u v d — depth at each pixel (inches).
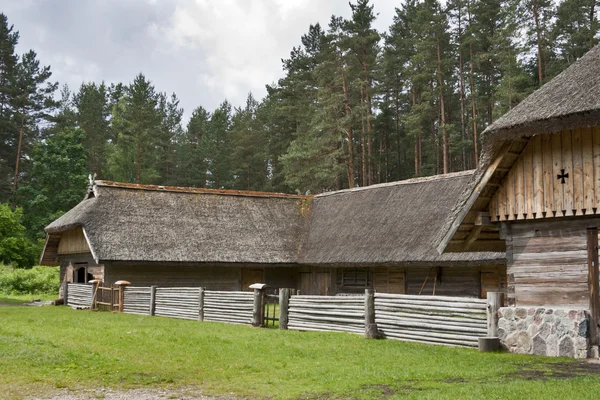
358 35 2169.0
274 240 1299.2
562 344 509.7
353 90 2188.7
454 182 1109.7
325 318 690.8
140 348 536.1
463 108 2231.8
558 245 541.6
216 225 1273.4
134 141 2773.1
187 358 492.7
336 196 1395.2
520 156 565.0
